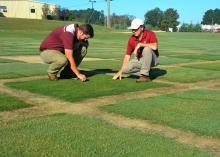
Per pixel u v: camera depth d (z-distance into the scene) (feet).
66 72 15.03
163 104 10.73
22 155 6.78
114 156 6.79
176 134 8.16
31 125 8.52
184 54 30.60
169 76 16.20
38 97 11.51
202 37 82.79
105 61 22.79
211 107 10.46
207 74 17.07
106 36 77.77
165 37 80.84
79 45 14.58
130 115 9.54
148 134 8.07
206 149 7.31
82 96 11.64
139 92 12.50
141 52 14.48
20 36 63.10
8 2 155.33
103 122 8.89
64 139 7.62
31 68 18.47
